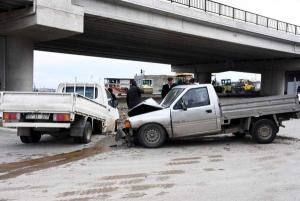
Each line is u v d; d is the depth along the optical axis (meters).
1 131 17.06
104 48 43.00
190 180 7.67
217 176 7.99
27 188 7.19
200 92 12.28
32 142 13.61
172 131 12.05
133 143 12.41
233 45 42.09
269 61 59.66
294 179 7.68
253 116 12.39
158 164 9.34
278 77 61.16
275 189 6.95
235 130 12.60
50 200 6.39
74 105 12.13
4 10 22.92
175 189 7.01
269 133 12.62
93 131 15.55
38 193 6.83
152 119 11.92
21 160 10.17
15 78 24.00
